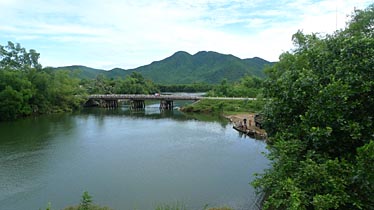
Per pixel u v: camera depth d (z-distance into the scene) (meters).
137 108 69.75
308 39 17.61
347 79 7.58
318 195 6.39
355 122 7.16
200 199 14.92
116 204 14.60
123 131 35.69
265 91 10.85
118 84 101.44
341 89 7.17
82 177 18.64
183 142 28.89
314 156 7.81
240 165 20.67
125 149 26.06
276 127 10.80
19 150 25.78
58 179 18.33
